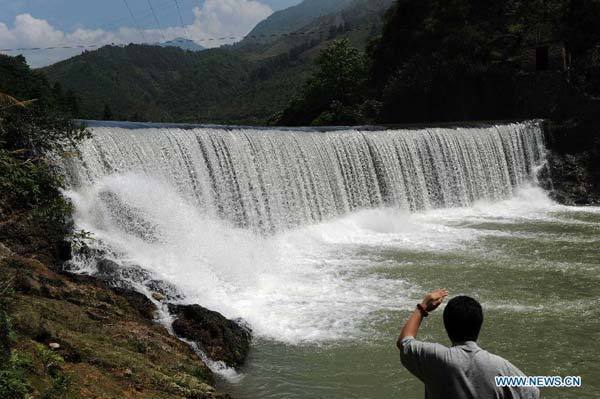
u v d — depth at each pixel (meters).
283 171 22.47
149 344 9.20
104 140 17.25
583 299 14.08
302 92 62.72
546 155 33.97
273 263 16.95
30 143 14.21
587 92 37.19
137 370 7.80
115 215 15.60
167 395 7.46
